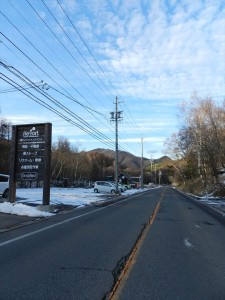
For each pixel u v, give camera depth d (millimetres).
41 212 20312
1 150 68125
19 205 20578
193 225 17047
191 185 76188
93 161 127688
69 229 14859
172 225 16797
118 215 20875
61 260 9312
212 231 15195
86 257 9734
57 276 7820
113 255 10055
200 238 13242
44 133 22906
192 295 6746
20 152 23328
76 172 103000
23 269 8328
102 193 53219
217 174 57625
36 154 22938
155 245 11664
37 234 13383
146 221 18141
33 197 30500
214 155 55438
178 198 43344
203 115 54312
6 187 29141
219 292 6945
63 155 97375
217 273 8336
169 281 7629
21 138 23375
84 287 7113
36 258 9477
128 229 15148
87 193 49625
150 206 28500
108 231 14484
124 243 11867
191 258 9898
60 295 6605
